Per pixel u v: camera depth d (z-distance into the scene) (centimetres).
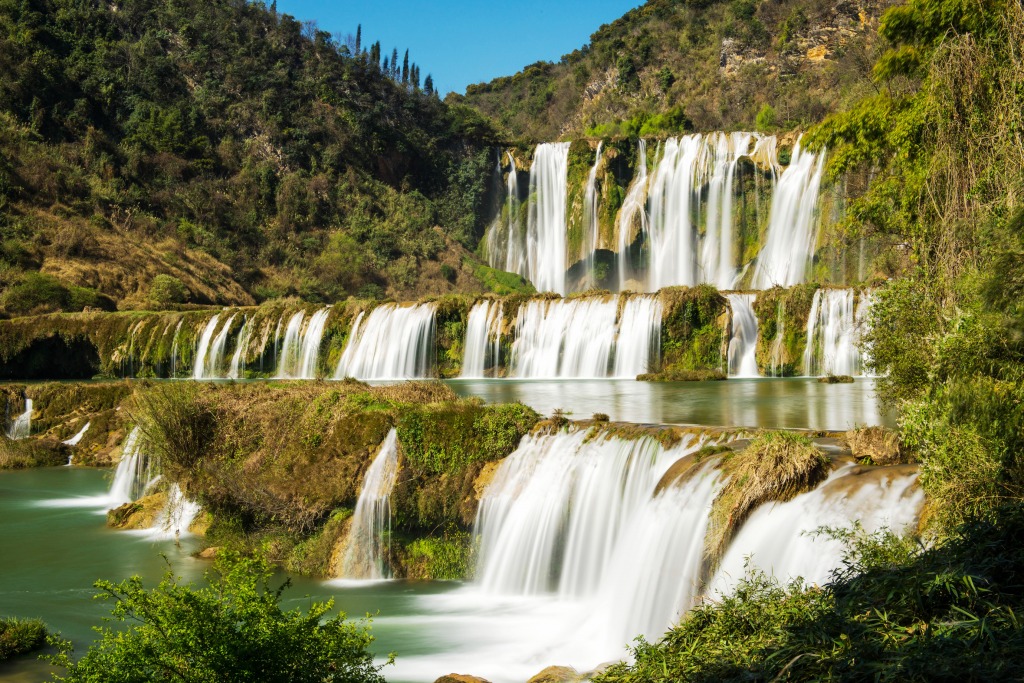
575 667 1306
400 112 13350
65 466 3262
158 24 13088
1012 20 1633
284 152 11938
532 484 1811
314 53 13800
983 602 752
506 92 19612
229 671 839
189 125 11544
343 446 2027
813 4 14575
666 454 1594
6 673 1359
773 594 991
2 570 1936
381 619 1570
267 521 2072
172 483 2259
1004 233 1233
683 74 15412
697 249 9325
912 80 2955
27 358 5762
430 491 1914
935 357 1302
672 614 1338
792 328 4350
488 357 5203
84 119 10619
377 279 10581
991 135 1509
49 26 11575
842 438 1577
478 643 1430
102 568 1939
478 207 12394
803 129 8488
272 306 5847
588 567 1659
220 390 2398
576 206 10525
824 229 7281
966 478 1020
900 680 676
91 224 8744
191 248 9662
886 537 994
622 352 4691
